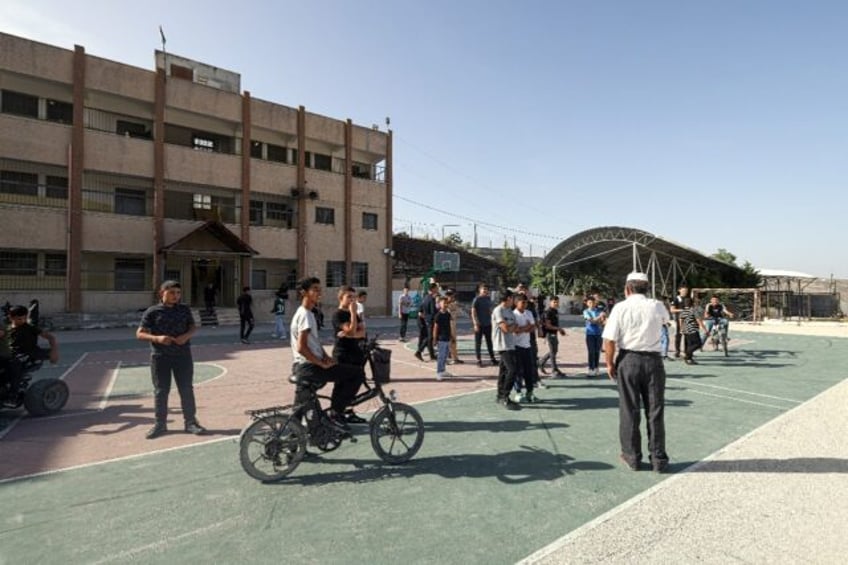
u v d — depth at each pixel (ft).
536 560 10.83
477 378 33.37
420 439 17.61
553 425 21.74
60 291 73.31
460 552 11.18
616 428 21.29
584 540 11.70
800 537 11.80
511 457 17.57
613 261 133.49
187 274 89.30
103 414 23.80
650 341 16.44
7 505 13.69
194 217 89.04
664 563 10.71
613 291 133.18
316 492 14.61
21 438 19.93
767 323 98.32
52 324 67.36
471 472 16.17
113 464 16.96
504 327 24.91
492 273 138.62
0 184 72.84
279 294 59.57
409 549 11.32
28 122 71.31
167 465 16.88
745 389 29.94
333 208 105.29
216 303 91.81
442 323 33.19
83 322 69.72
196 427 20.79
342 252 105.91
